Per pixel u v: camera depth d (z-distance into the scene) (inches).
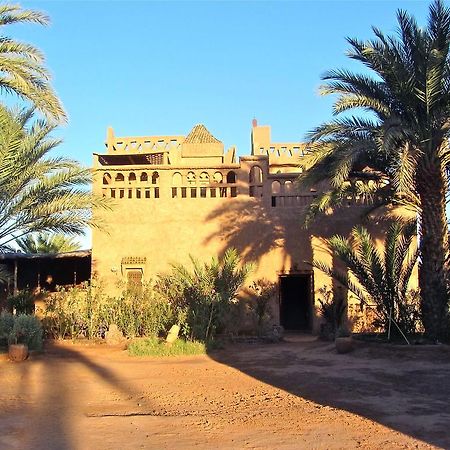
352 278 749.3
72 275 942.4
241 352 601.6
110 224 799.1
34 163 557.0
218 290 671.1
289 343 686.5
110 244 797.9
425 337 577.0
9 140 524.1
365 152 567.2
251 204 792.3
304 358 538.6
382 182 659.4
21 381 422.0
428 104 533.0
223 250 784.9
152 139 1027.3
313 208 646.5
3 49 513.0
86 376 446.6
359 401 339.3
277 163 1024.2
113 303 694.5
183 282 681.6
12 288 909.8
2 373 459.8
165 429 278.2
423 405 323.9
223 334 688.4
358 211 769.6
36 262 936.3
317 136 585.6
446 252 576.7
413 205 627.5
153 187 807.1
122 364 518.6
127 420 297.6
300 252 776.3
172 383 414.6
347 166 531.2
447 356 507.2
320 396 357.7
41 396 364.5
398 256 595.2
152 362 533.0
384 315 597.9
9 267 910.4
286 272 774.5
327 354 562.9
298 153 1035.9
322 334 719.7
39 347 597.0
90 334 682.8
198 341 629.0
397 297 588.1
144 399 355.6
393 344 557.0
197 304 652.1
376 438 256.5
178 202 799.7
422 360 497.4
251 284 773.9
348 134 580.7
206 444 249.9
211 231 791.1
